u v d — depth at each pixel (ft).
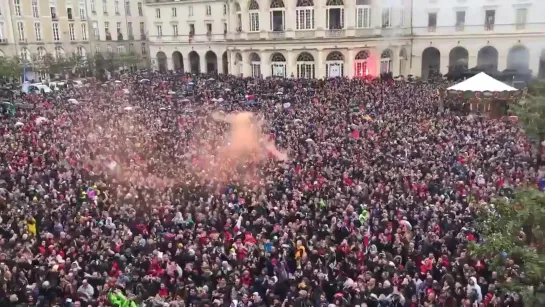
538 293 36.81
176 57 285.43
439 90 144.66
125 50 316.19
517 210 38.04
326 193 73.56
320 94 157.89
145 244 59.47
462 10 206.59
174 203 72.90
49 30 273.33
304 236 59.57
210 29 264.31
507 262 38.78
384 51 213.87
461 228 59.41
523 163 80.38
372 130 110.11
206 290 49.83
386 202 70.03
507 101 128.67
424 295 49.11
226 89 172.86
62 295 50.80
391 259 54.49
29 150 98.43
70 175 83.92
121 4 313.12
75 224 65.77
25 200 73.67
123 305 48.55
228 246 59.98
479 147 93.97
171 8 275.18
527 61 198.39
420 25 215.51
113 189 79.15
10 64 208.54
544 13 191.21
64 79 238.07
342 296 47.80
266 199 72.59
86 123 124.47
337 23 209.26
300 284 50.01
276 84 181.37
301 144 102.22
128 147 102.78
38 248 59.41
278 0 214.90
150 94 169.17
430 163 84.94
